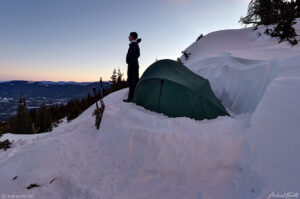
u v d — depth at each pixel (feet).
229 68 22.48
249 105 15.67
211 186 8.07
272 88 12.30
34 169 9.54
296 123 8.89
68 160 10.19
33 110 168.96
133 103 18.61
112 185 8.56
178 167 9.15
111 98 30.35
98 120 14.30
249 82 17.58
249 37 45.06
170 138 10.30
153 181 8.74
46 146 11.32
